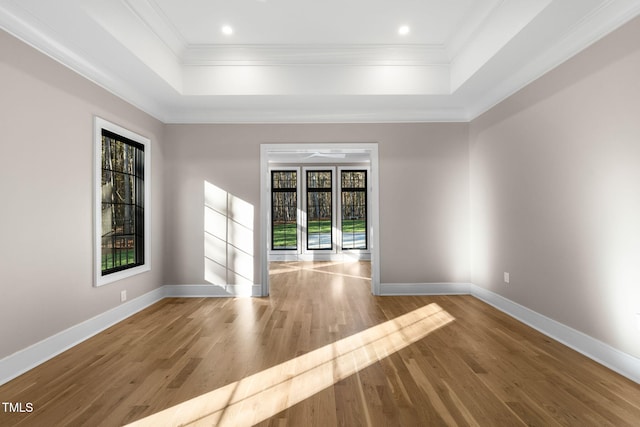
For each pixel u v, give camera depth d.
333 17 3.89
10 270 2.76
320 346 3.35
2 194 2.69
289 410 2.24
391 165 5.57
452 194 5.56
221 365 2.92
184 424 2.09
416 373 2.75
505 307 4.49
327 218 10.27
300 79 4.79
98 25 3.03
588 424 2.07
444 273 5.56
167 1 3.55
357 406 2.28
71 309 3.42
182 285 5.51
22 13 2.79
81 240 3.57
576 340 3.23
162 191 5.46
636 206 2.63
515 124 4.22
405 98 5.01
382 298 5.32
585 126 3.10
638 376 2.60
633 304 2.66
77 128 3.52
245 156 5.55
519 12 3.18
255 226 5.53
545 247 3.69
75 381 2.64
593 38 2.97
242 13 3.79
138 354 3.17
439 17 3.89
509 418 2.13
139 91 4.63
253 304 4.99
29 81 2.94
